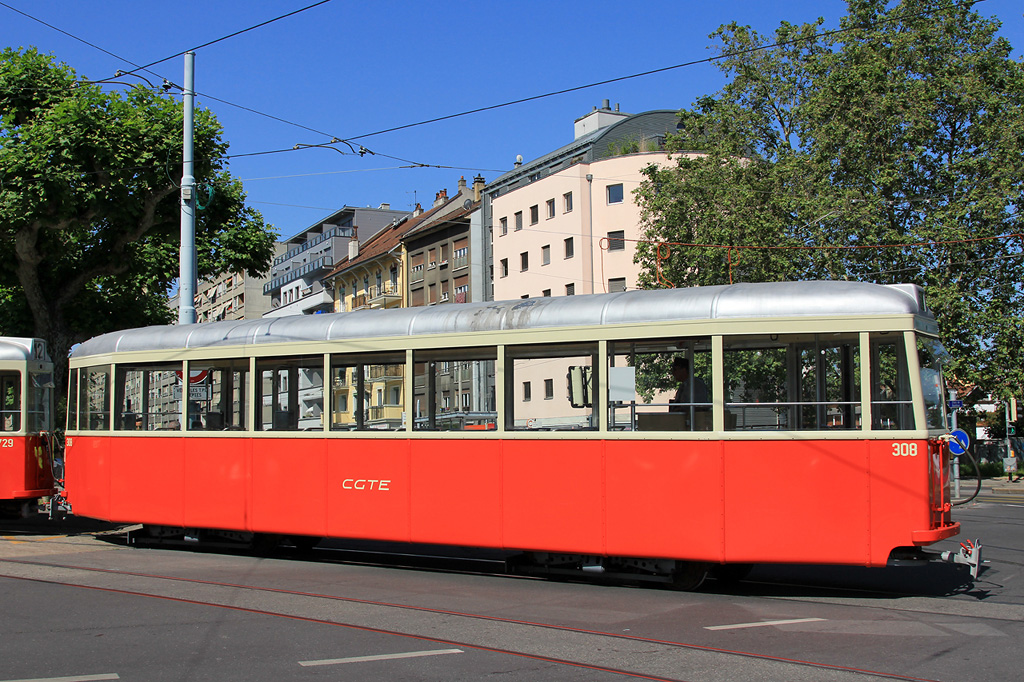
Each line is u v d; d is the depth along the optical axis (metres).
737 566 9.63
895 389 8.38
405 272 65.19
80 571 10.54
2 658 6.44
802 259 30.73
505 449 9.66
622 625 7.48
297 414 11.17
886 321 8.45
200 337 12.15
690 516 8.75
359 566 11.06
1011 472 33.19
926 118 33.44
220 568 10.84
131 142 19.19
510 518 9.56
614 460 9.10
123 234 20.59
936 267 33.31
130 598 8.75
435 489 10.03
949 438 8.88
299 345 11.16
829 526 8.40
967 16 35.09
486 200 58.94
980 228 32.59
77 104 18.67
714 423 8.72
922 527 8.21
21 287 21.36
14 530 15.78
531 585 9.55
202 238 22.34
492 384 9.81
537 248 53.72
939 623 7.49
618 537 9.02
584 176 50.75
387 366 10.52
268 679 5.85
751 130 35.44
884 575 10.21
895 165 33.06
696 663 6.23
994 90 35.31
